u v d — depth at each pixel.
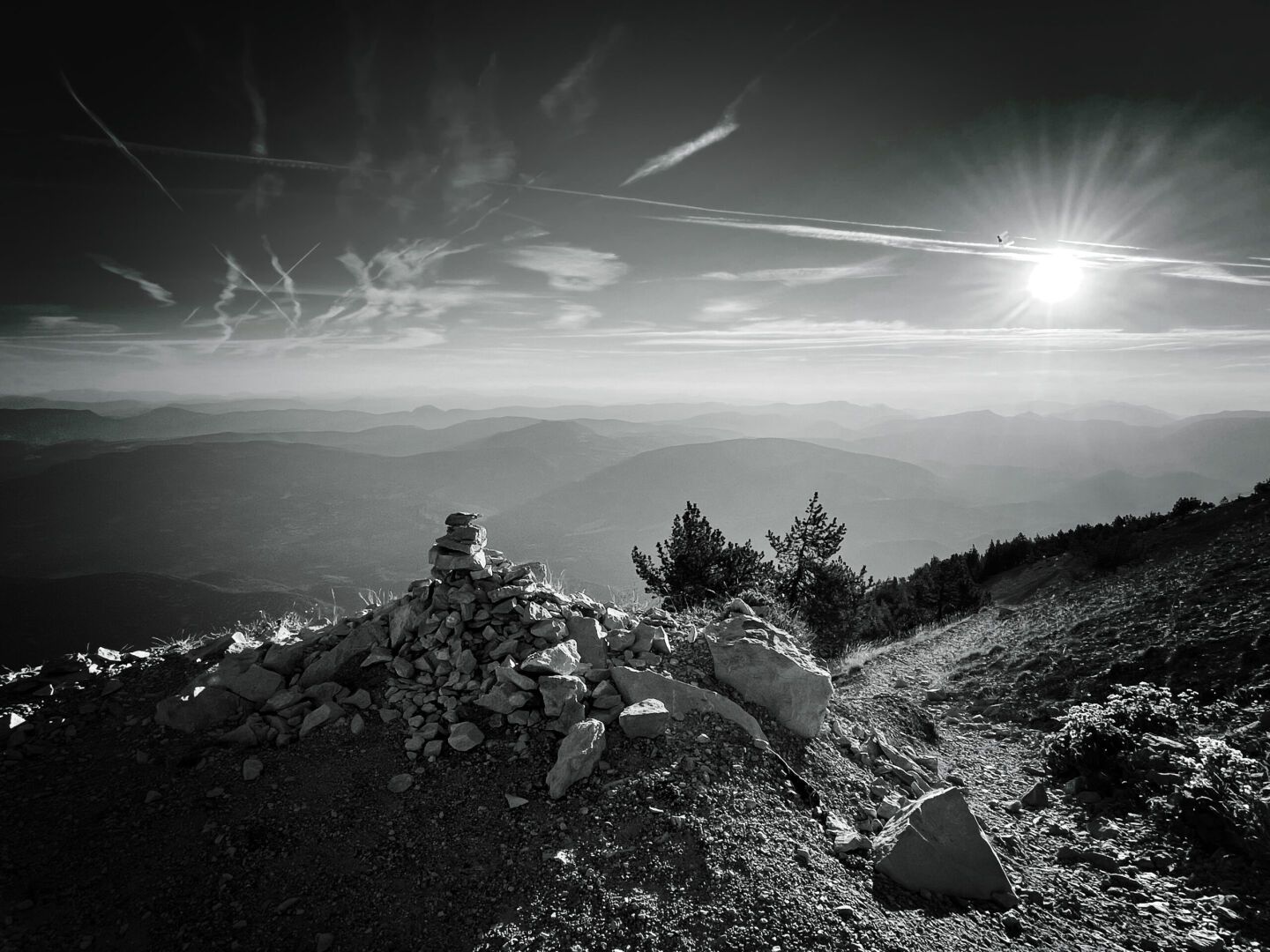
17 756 3.73
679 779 3.67
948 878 3.39
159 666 4.35
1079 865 3.78
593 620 4.61
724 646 4.66
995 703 6.38
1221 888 3.50
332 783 3.63
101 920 3.05
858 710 5.26
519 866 3.24
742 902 3.11
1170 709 5.01
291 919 3.06
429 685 4.13
